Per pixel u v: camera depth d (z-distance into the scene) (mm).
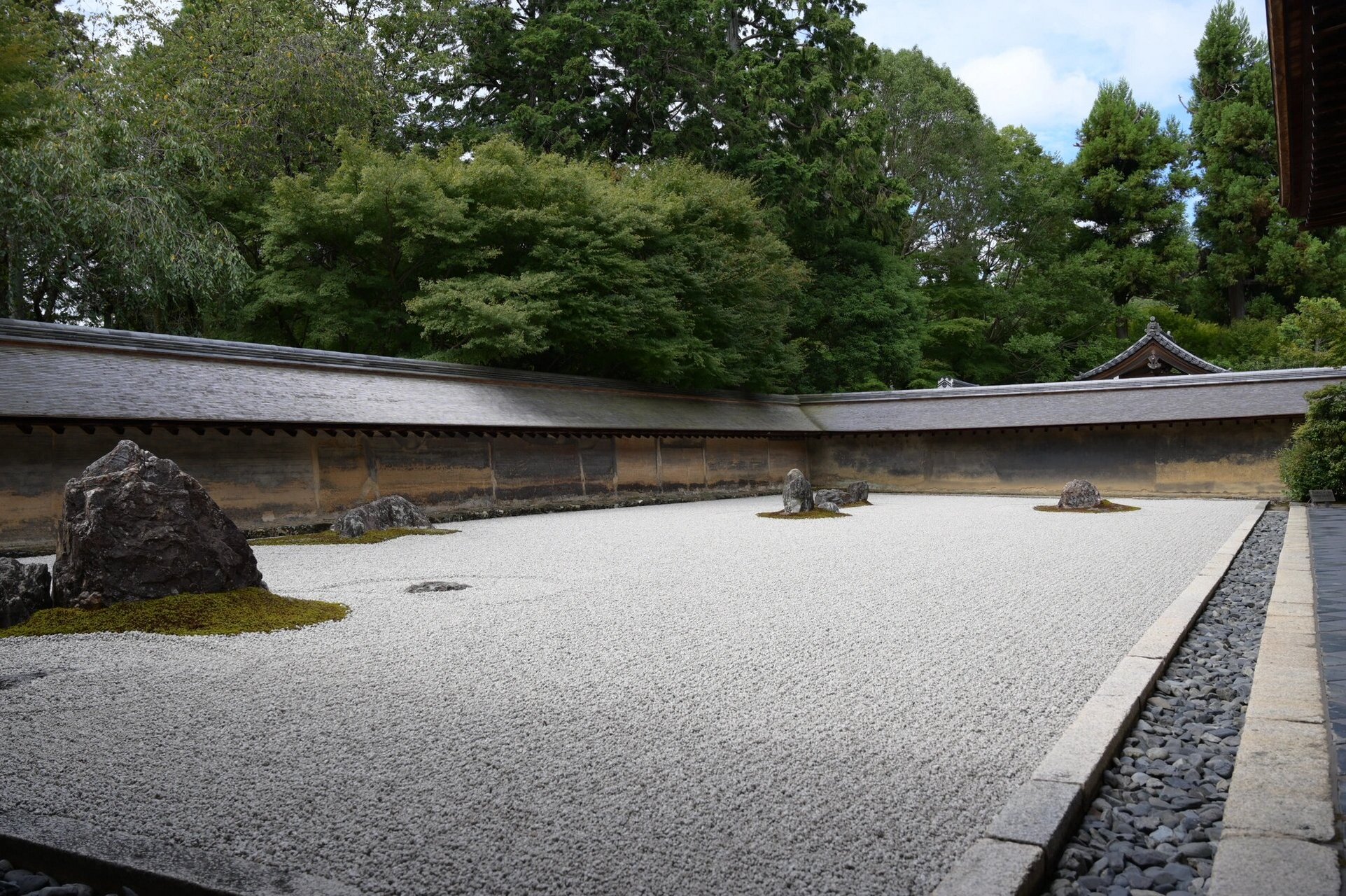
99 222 17391
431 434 16906
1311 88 6234
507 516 17938
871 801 3006
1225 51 55781
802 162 33656
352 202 20266
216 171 21078
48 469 11867
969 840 2701
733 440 25266
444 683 4598
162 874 2490
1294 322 17938
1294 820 2645
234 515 13812
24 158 16109
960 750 3523
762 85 32750
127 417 11930
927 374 40781
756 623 6129
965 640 5508
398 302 23000
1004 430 25391
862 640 5535
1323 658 4680
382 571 9188
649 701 4242
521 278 20781
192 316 22453
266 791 3135
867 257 36969
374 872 2512
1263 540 11336
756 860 2570
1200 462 22922
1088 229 55594
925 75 44656
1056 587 7613
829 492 19359
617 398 22188
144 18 24594
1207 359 46625
